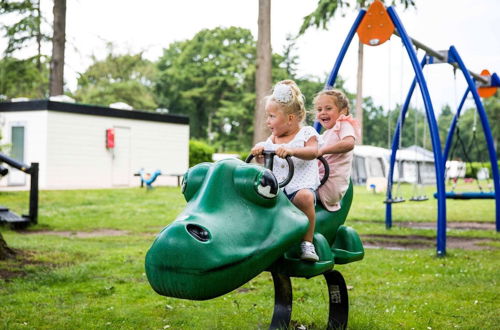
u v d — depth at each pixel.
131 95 50.72
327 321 4.31
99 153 20.48
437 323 4.36
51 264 6.70
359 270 6.63
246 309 4.84
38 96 38.84
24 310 4.73
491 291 5.48
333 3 23.80
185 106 57.47
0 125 20.03
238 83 54.53
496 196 11.41
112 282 5.86
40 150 18.98
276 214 2.92
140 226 11.46
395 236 10.40
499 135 67.25
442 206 7.81
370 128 76.75
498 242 9.61
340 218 3.77
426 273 6.49
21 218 11.06
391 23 8.59
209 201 2.80
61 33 25.34
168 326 4.29
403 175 38.00
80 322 4.41
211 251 2.54
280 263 3.18
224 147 55.09
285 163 3.37
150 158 22.34
